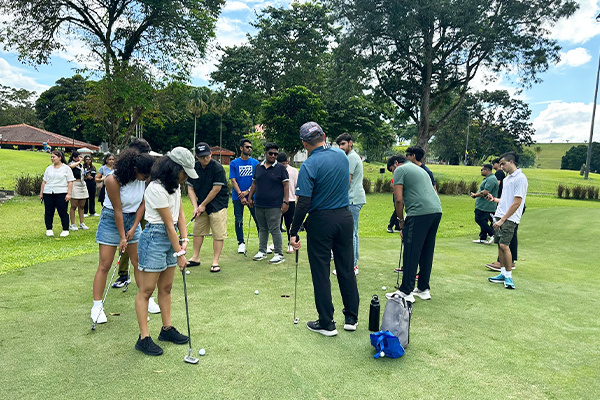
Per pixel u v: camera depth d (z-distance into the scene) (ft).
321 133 11.62
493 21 71.05
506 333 11.77
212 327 11.74
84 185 30.50
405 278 14.25
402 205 14.71
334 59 81.15
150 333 11.23
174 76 64.69
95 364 9.39
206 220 18.85
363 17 71.97
